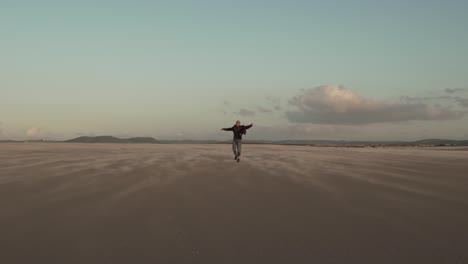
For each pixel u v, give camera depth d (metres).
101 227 4.81
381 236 4.59
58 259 3.78
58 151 18.70
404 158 16.48
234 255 3.94
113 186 7.57
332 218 5.38
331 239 4.47
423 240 4.46
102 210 5.63
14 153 16.70
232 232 4.68
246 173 10.08
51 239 4.36
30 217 5.21
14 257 3.82
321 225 5.03
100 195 6.66
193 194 6.93
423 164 13.09
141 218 5.24
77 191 6.98
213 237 4.49
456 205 6.24
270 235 4.59
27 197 6.43
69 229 4.71
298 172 10.38
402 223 5.16
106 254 3.92
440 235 4.65
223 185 7.98
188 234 4.59
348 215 5.55
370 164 12.98
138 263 3.70
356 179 9.02
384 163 13.48
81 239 4.36
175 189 7.39
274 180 8.77
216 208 5.88
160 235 4.54
